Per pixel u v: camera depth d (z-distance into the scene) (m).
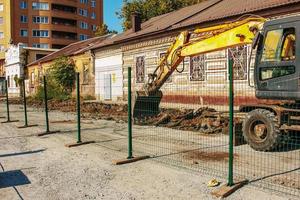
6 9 77.75
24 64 55.50
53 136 13.50
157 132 13.80
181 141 11.71
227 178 7.32
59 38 81.44
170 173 7.90
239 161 8.78
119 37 29.69
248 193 6.45
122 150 10.49
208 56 19.98
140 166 8.59
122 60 28.44
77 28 84.31
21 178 7.86
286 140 9.87
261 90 10.19
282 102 10.27
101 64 31.84
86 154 10.11
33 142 12.28
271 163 8.52
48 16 79.94
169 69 14.96
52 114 22.81
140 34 25.23
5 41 77.94
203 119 14.50
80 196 6.62
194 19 20.84
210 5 23.52
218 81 19.47
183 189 6.81
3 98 47.97
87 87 34.81
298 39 9.34
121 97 28.95
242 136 10.94
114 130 14.70
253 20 11.28
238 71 18.11
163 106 20.83
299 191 6.46
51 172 8.30
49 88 35.50
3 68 76.38
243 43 11.57
